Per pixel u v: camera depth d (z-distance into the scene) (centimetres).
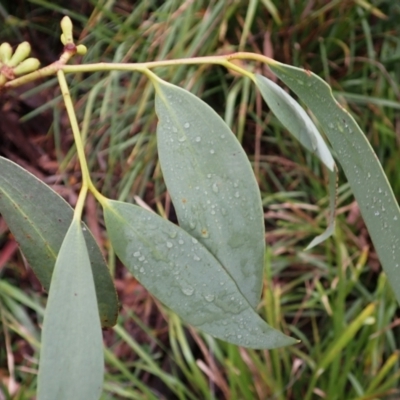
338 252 93
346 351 87
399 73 110
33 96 117
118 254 28
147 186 109
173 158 28
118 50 107
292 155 108
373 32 114
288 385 87
